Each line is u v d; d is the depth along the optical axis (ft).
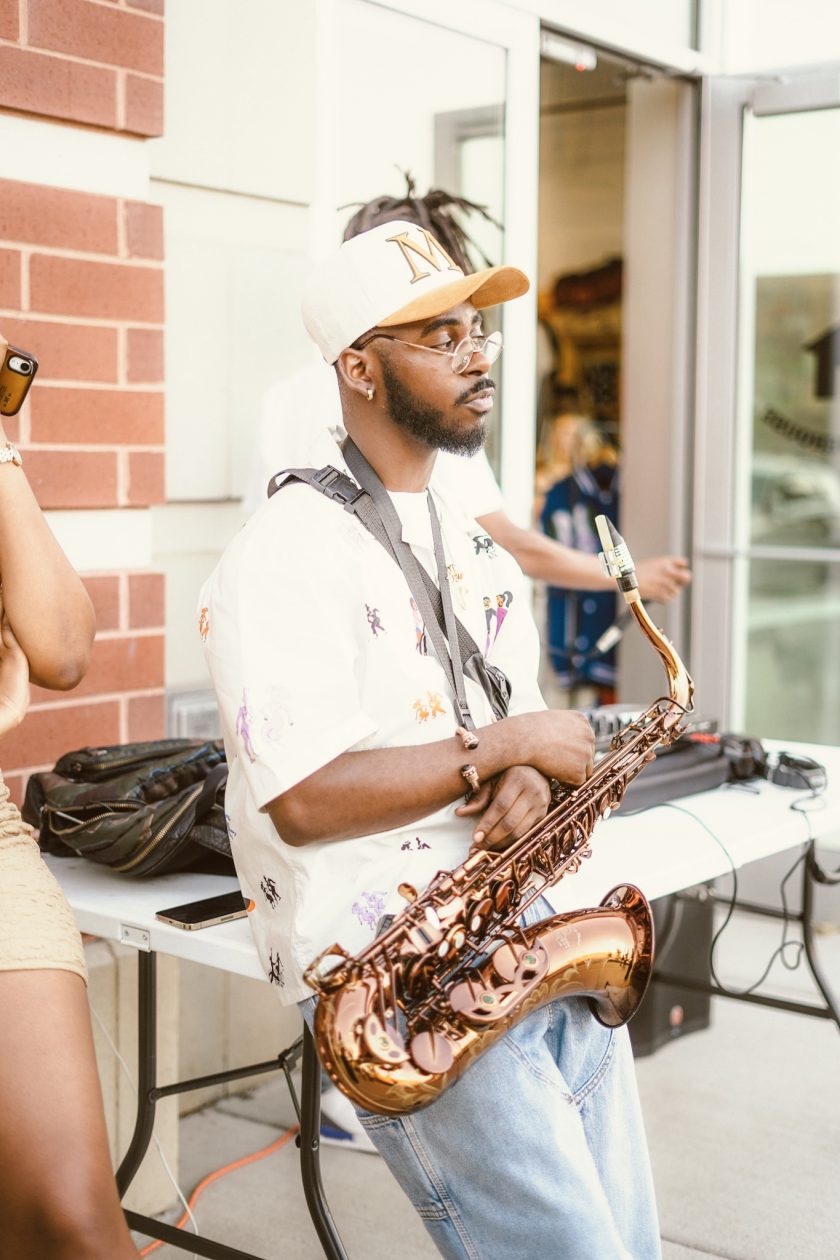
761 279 15.02
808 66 14.47
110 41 9.00
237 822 5.75
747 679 15.44
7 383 5.98
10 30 8.46
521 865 5.63
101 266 9.12
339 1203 9.25
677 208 15.42
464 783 5.42
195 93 10.12
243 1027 10.73
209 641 5.43
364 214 9.32
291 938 5.54
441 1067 5.04
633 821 8.18
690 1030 11.94
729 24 15.08
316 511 5.46
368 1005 5.02
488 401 5.60
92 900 6.89
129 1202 9.00
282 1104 10.63
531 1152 5.28
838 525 14.84
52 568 6.13
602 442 19.60
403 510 5.72
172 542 10.41
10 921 5.42
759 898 14.75
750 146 14.93
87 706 9.28
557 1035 5.85
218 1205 9.20
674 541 15.72
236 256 10.57
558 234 19.89
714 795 8.87
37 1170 5.17
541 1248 5.33
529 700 6.19
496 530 9.99
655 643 6.60
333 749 5.23
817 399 14.83
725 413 15.23
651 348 15.76
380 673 5.43
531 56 12.89
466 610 5.87
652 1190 6.05
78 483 9.09
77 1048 5.37
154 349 9.47
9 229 8.61
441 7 11.96
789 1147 10.09
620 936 5.81
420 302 5.37
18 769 8.90
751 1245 8.82
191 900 6.89
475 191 12.65
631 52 14.02
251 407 10.77
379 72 11.60
